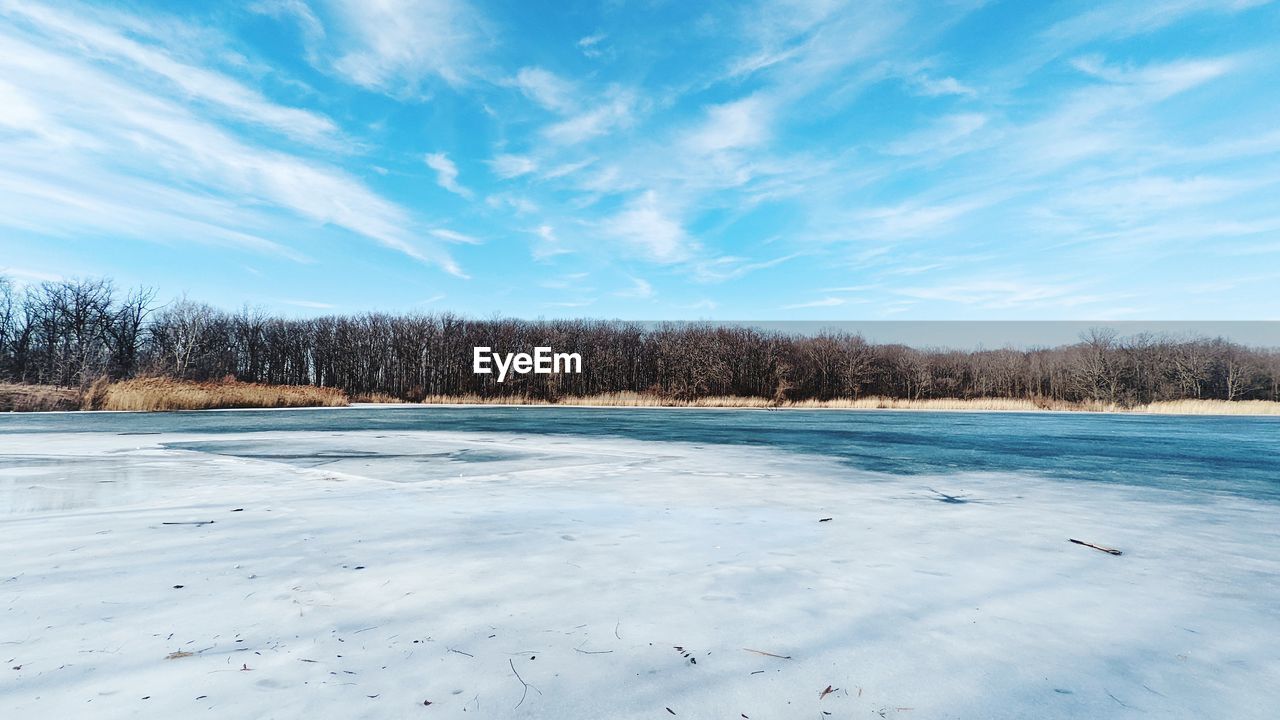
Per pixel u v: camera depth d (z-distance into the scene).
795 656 2.07
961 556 3.45
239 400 26.03
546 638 2.18
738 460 8.52
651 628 2.29
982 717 1.68
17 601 2.51
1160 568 3.27
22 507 4.79
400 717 1.62
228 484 6.06
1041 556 3.48
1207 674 1.99
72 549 3.40
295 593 2.65
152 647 2.05
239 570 3.00
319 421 17.64
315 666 1.93
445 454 9.14
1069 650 2.16
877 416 23.33
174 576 2.88
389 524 4.14
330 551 3.39
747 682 1.87
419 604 2.53
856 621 2.40
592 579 2.90
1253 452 10.54
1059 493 5.92
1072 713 1.72
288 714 1.62
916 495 5.67
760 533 3.97
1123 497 5.72
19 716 1.58
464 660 1.99
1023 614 2.52
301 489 5.75
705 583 2.86
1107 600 2.72
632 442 11.39
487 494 5.50
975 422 19.66
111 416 19.78
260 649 2.05
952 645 2.19
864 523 4.36
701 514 4.61
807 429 15.41
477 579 2.88
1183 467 8.23
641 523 4.25
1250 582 3.03
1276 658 2.12
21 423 16.14
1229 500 5.62
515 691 1.79
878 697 1.79
